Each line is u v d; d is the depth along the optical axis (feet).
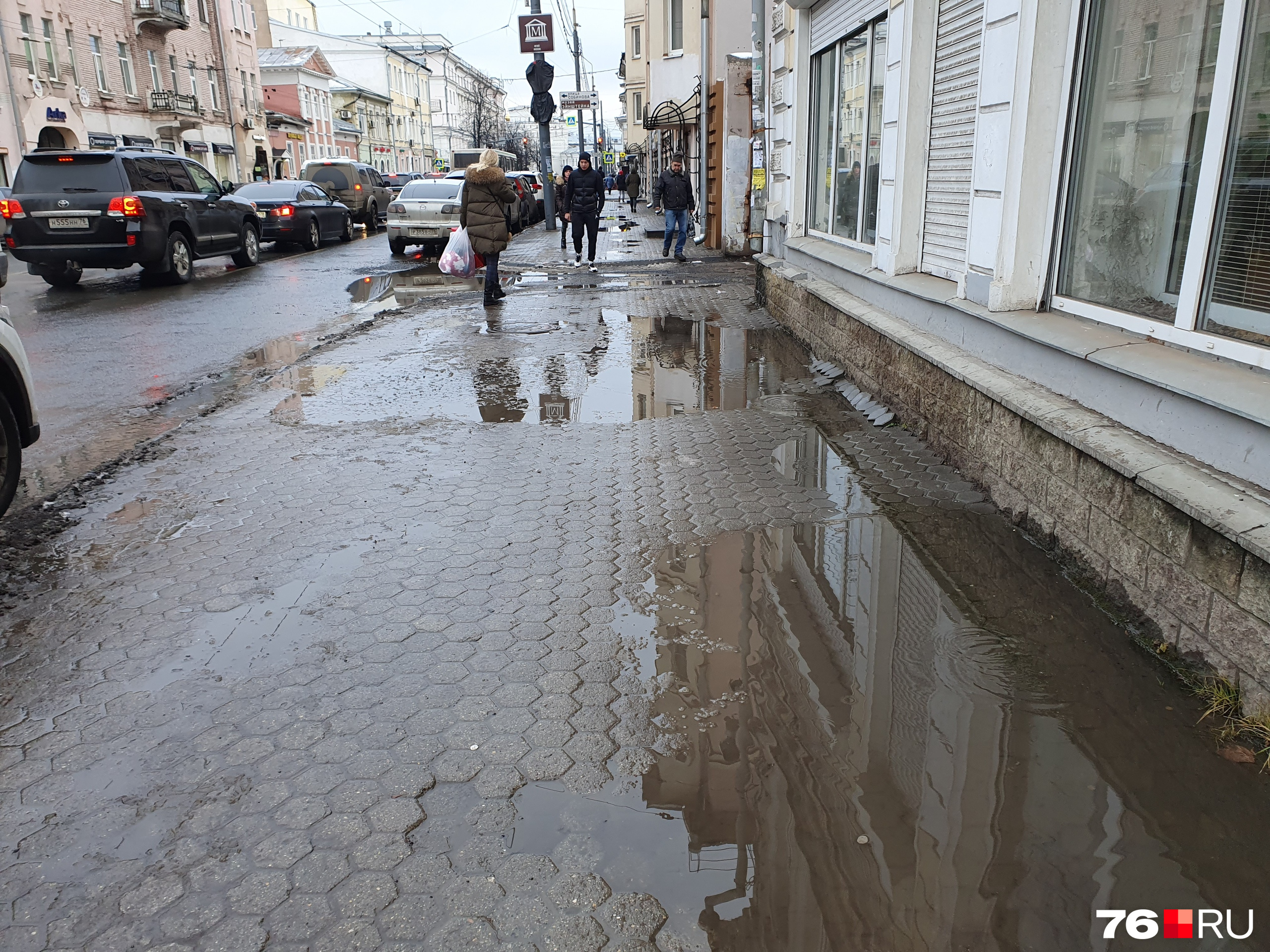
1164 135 12.16
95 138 121.29
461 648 10.48
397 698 9.46
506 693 9.54
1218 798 7.73
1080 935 6.34
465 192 37.01
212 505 15.21
